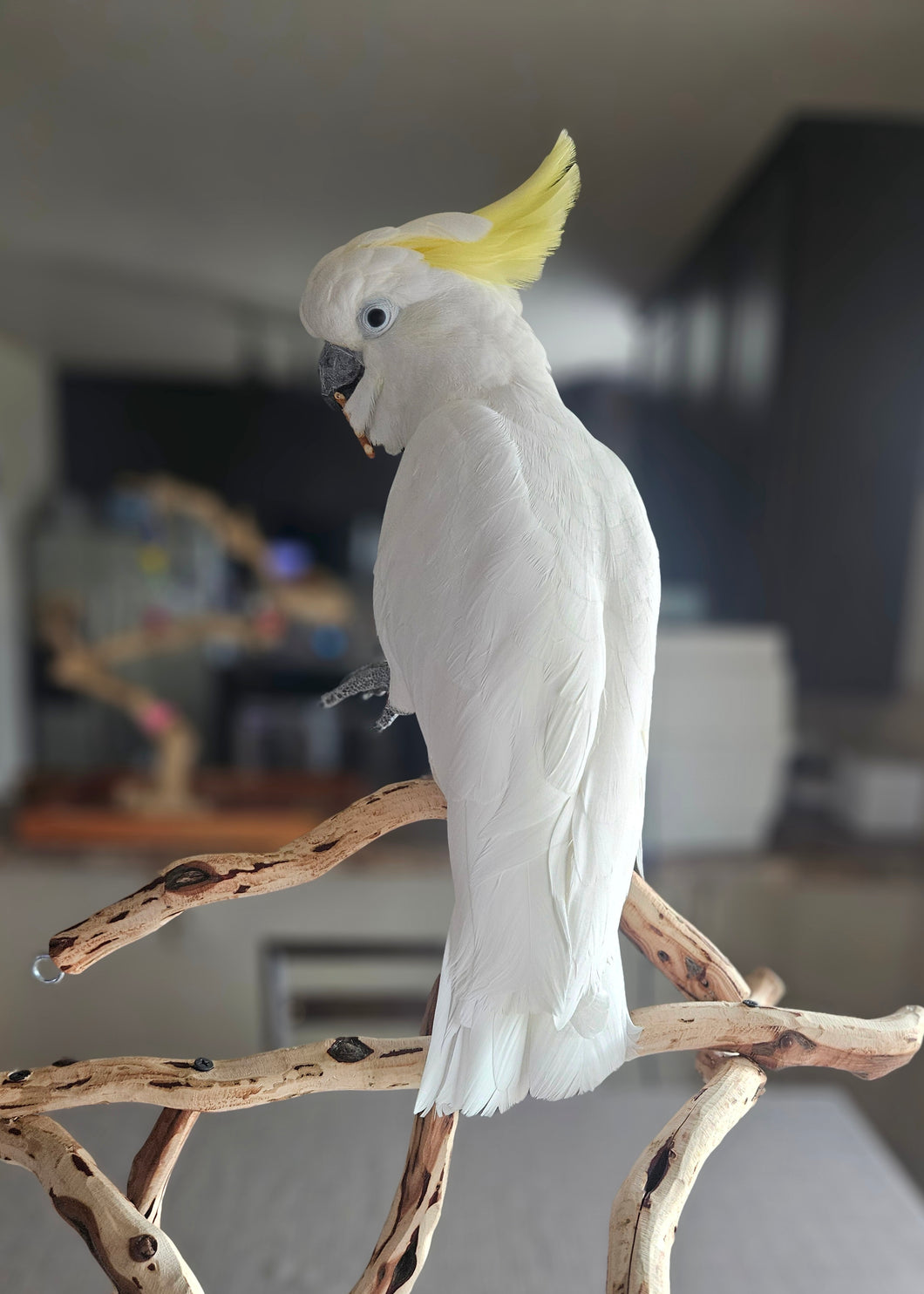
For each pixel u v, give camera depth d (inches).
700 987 26.4
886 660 80.0
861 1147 60.3
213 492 118.2
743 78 67.7
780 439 75.2
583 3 59.7
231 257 93.6
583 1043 19.3
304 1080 22.1
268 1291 45.4
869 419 75.0
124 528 118.2
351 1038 23.1
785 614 78.5
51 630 78.9
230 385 116.2
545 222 23.7
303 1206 52.4
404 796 24.2
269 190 82.7
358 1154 57.9
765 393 75.7
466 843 19.9
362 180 80.9
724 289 82.4
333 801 84.2
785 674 76.2
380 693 26.0
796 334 73.4
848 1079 79.4
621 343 96.9
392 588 21.3
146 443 117.7
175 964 73.9
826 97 69.6
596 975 19.8
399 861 73.8
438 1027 19.2
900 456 75.7
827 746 90.3
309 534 118.9
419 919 74.0
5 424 111.0
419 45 65.2
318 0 60.7
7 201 84.6
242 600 118.6
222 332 109.7
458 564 20.3
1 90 70.0
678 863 73.0
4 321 106.8
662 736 73.0
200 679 117.7
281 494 118.4
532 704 19.8
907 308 73.3
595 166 78.1
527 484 20.7
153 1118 60.8
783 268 72.6
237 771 107.2
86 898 73.3
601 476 21.8
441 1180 22.5
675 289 90.9
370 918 73.9
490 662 19.9
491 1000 19.2
